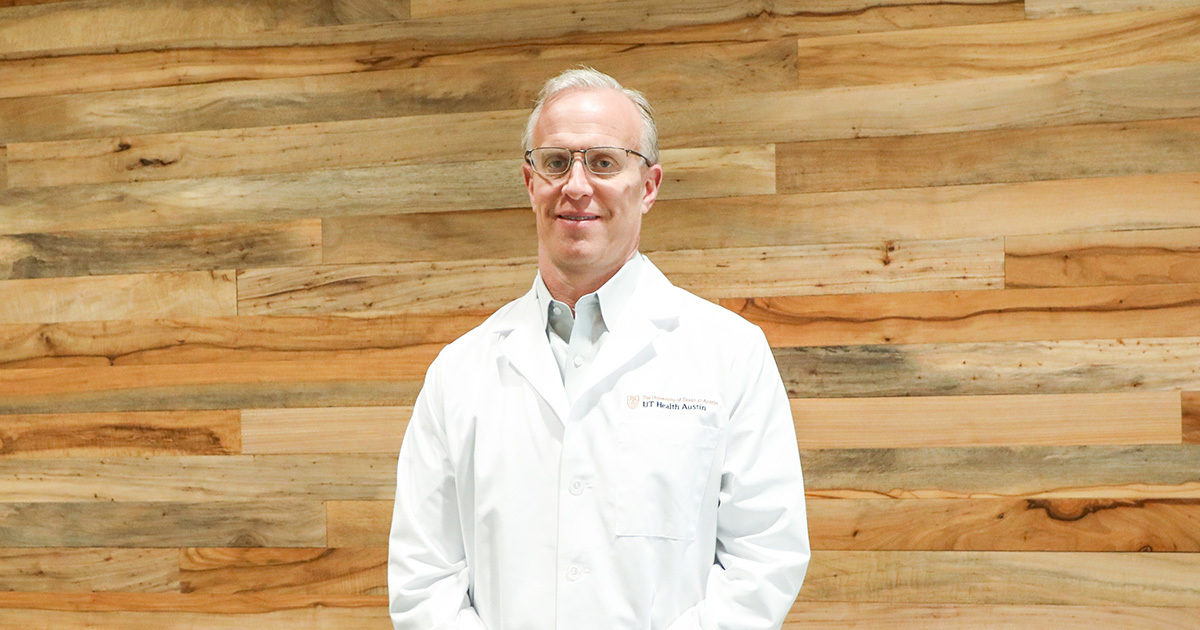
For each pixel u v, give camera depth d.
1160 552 1.95
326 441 2.21
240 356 2.24
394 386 2.19
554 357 1.47
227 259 2.26
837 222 2.06
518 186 2.16
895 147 2.04
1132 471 1.96
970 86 2.02
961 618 2.00
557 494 1.39
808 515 2.05
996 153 2.01
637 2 2.13
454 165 2.19
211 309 2.26
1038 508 1.98
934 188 2.03
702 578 1.40
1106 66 1.98
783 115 2.08
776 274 2.07
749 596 1.32
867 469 2.04
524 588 1.37
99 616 2.27
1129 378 1.96
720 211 2.09
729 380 1.44
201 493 2.25
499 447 1.43
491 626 1.40
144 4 2.31
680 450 1.38
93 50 2.33
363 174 2.21
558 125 1.41
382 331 2.20
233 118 2.27
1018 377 1.99
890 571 2.02
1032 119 2.00
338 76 2.24
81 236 2.31
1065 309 1.98
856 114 2.06
